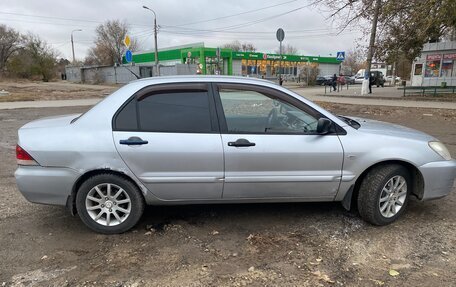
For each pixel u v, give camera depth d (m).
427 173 3.90
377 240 3.64
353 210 4.39
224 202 3.87
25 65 65.06
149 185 3.69
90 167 3.59
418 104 17.58
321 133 3.75
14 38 67.31
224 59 55.81
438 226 3.93
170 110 3.73
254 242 3.62
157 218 4.21
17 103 20.48
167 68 48.31
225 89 3.83
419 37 16.56
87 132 3.64
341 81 40.75
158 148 3.61
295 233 3.81
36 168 3.63
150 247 3.55
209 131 3.70
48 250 3.50
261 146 3.69
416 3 14.93
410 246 3.51
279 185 3.79
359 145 3.79
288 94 3.88
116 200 3.78
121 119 3.68
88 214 3.76
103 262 3.28
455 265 3.18
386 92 27.92
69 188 3.66
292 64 66.75
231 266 3.20
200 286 2.91
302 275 3.05
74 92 32.62
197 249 3.50
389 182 3.89
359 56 28.36
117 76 57.78
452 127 10.79
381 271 3.10
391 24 18.86
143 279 3.01
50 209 4.49
